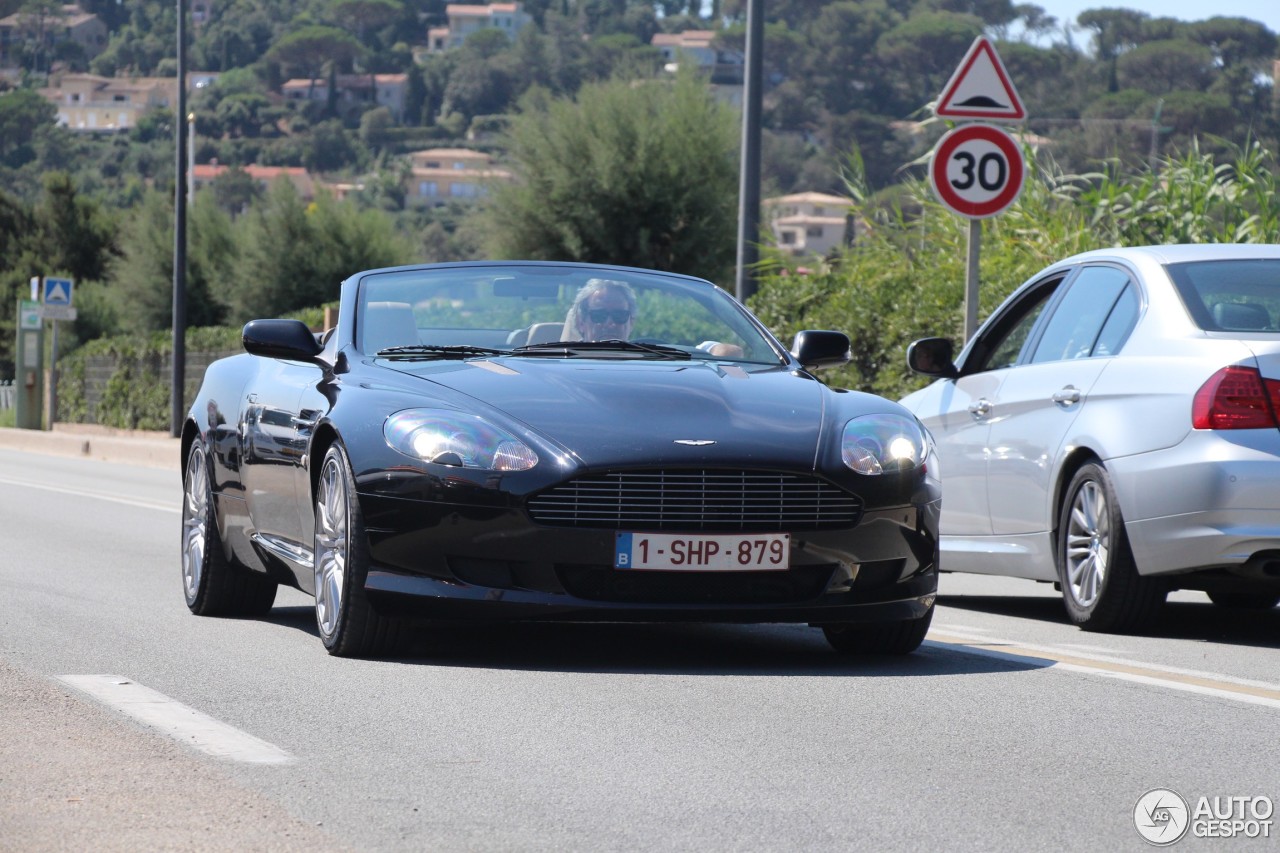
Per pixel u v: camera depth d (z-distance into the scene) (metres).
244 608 11.71
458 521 9.00
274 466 10.54
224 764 6.79
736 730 7.54
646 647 10.04
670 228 33.91
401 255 58.88
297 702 8.13
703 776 6.66
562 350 10.51
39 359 52.81
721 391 9.64
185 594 12.25
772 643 10.29
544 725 7.62
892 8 165.62
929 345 12.91
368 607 9.27
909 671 9.21
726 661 9.52
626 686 8.63
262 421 10.87
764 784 6.54
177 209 41.75
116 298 63.31
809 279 22.84
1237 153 20.41
